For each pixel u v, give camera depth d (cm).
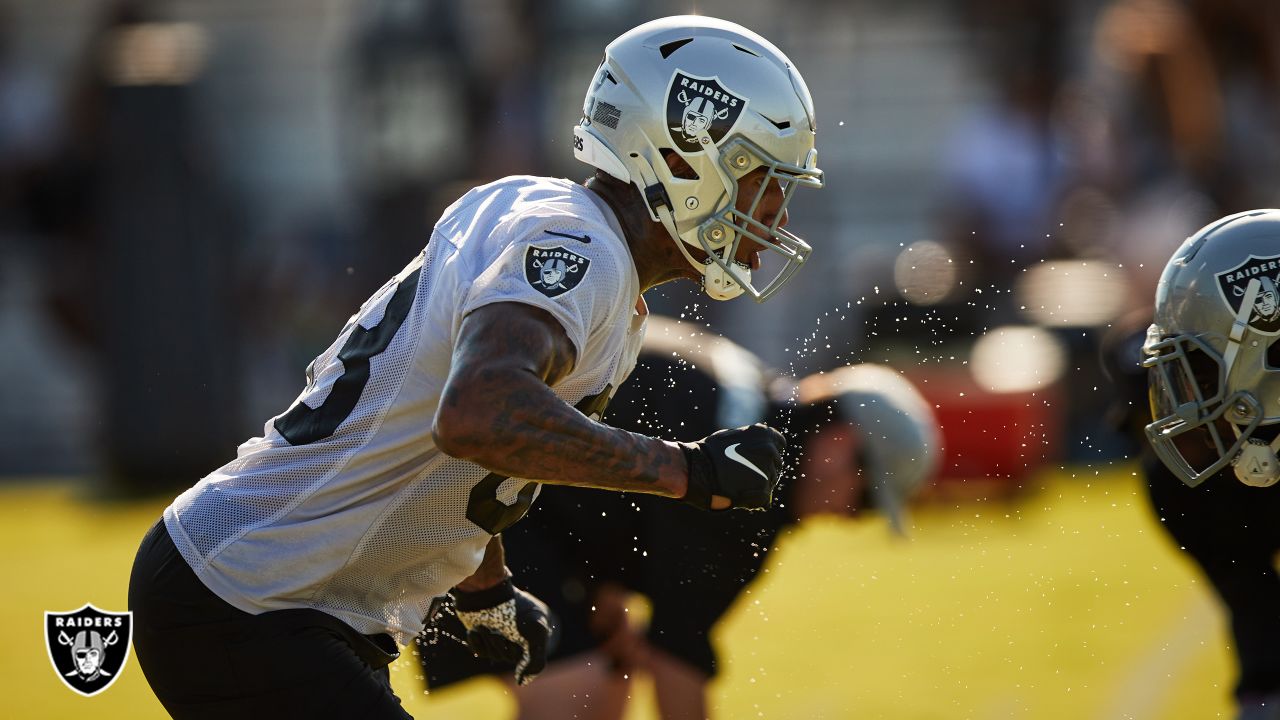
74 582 2216
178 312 3025
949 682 1630
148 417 3044
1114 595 1995
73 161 3247
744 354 1330
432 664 1294
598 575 1289
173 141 3011
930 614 1914
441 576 943
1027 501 2520
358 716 884
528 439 797
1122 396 1148
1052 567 2130
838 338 3109
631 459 825
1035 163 3098
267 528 889
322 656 889
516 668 1067
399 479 884
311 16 3984
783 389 1324
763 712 1538
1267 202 3077
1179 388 963
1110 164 3125
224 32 4009
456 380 801
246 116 3975
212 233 3062
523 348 803
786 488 1292
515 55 3253
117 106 3020
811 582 2080
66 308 3291
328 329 3372
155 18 3528
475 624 1060
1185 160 3094
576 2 3234
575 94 3262
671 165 912
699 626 1283
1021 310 2825
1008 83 3250
